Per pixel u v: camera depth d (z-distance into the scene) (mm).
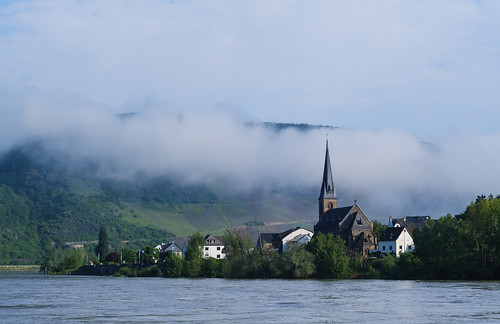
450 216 196000
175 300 122750
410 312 95500
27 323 86500
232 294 138250
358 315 92438
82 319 90688
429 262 194000
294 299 121250
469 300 113625
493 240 184875
